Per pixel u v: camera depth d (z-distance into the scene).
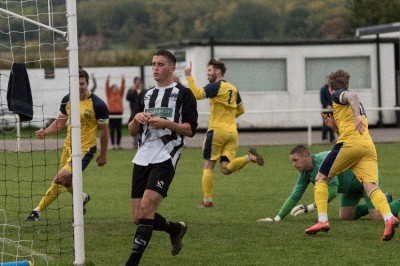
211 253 19.89
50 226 24.20
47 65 70.06
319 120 74.44
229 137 29.50
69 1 17.69
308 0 133.75
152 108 18.30
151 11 121.88
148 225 17.50
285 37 129.62
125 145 59.66
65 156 24.50
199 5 130.88
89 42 109.12
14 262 17.78
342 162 21.41
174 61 18.45
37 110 71.19
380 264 18.30
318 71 74.69
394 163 43.69
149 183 17.69
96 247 20.72
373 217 24.45
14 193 33.72
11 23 22.02
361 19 111.12
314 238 21.72
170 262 18.89
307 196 32.50
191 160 47.56
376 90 74.88
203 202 29.41
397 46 76.88
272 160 46.62
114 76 83.12
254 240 21.56
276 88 74.06
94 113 24.69
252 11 131.62
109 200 31.77
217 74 29.67
